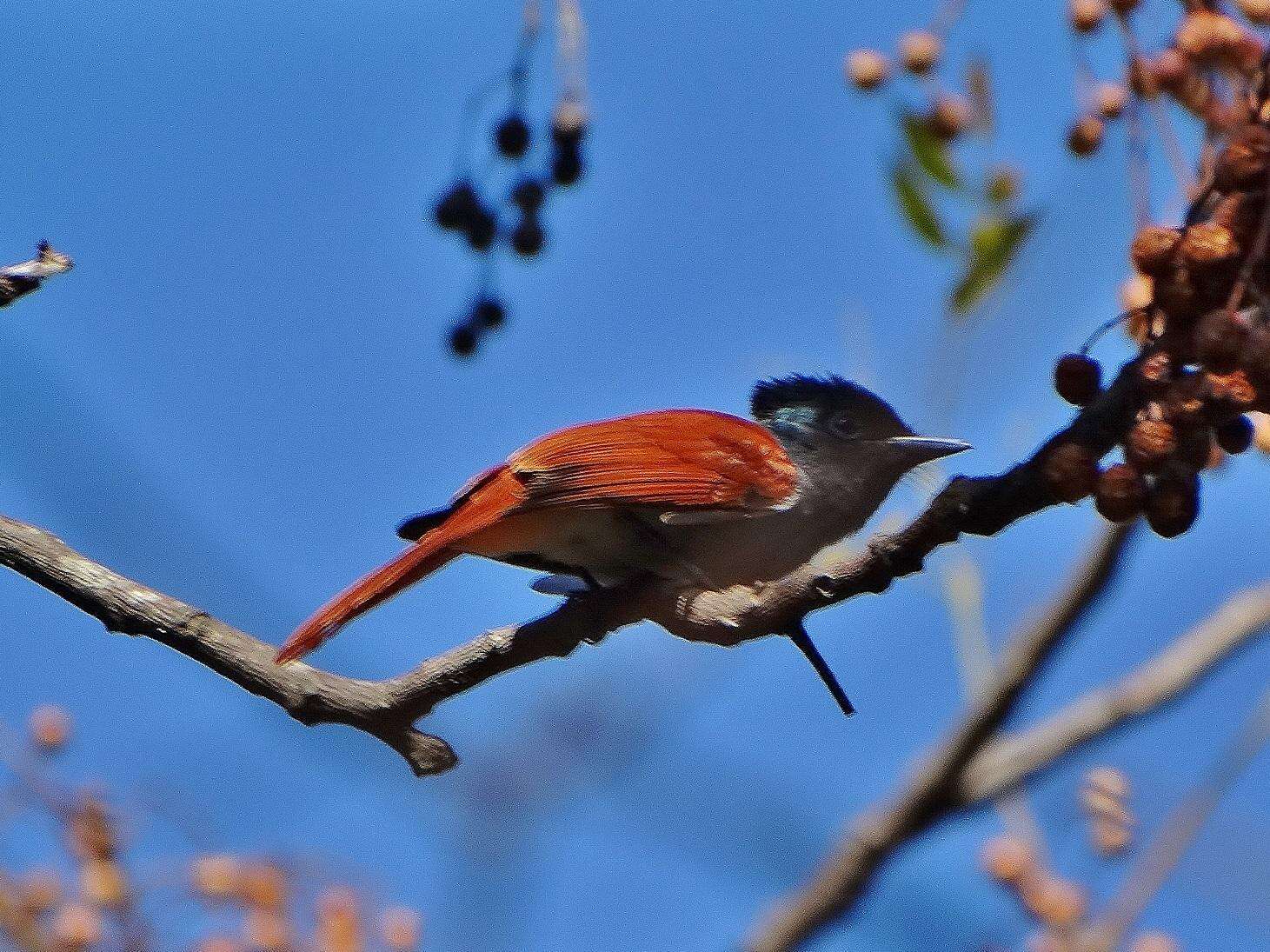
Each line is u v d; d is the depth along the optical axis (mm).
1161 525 7027
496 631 8648
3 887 10594
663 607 8836
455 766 8453
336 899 10688
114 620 8570
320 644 8789
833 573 8320
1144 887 10539
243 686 8523
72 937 10523
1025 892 10734
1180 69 8719
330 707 8445
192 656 8586
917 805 12164
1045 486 7270
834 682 8672
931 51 10453
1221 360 6645
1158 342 7102
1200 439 6922
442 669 8477
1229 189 6922
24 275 8867
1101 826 10992
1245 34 8695
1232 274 6812
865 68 10508
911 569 8008
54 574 8672
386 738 8469
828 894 12289
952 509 7629
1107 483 7031
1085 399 7223
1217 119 8570
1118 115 9945
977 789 12227
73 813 10711
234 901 10680
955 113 10430
